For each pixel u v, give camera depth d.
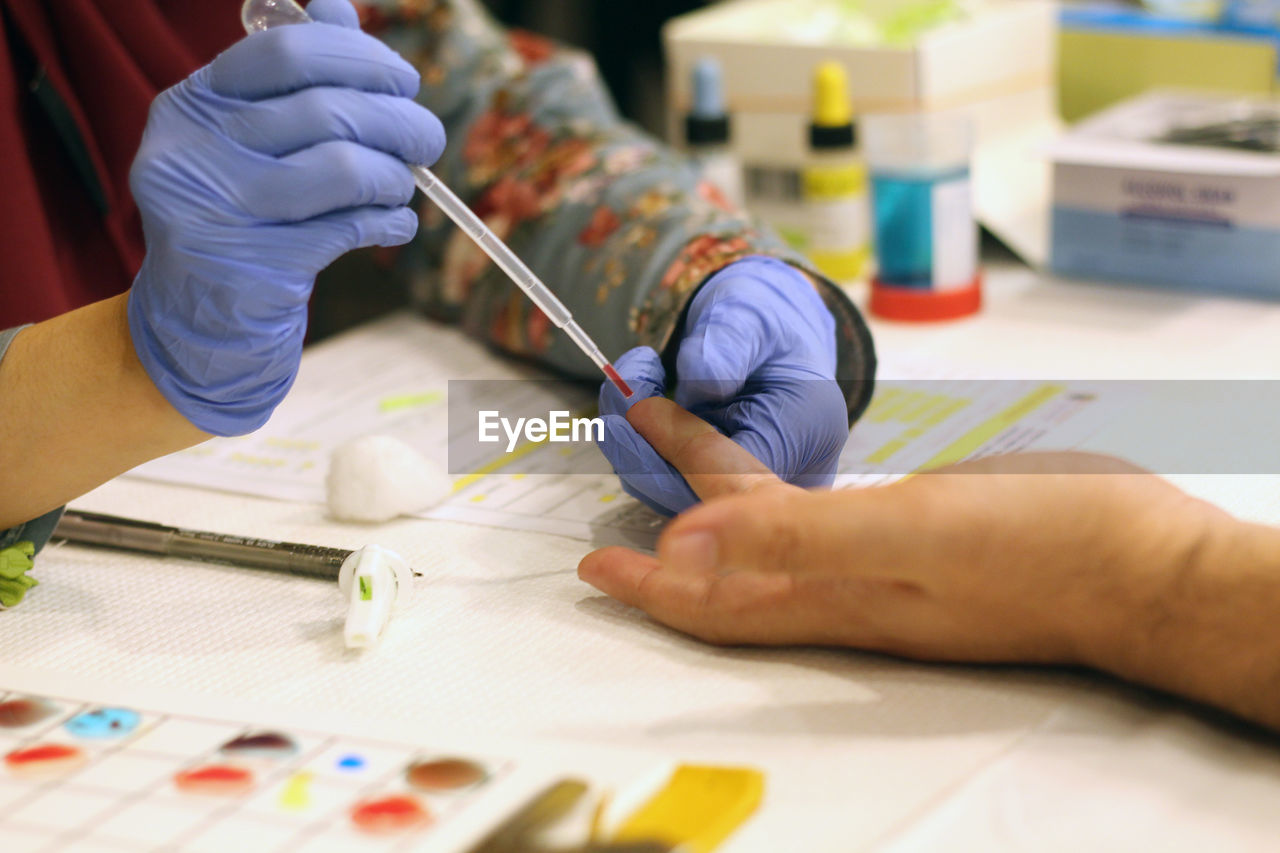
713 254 0.96
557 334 1.02
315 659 0.86
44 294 0.98
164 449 0.89
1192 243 1.09
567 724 0.83
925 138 1.07
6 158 0.98
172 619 0.88
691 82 1.14
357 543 0.92
